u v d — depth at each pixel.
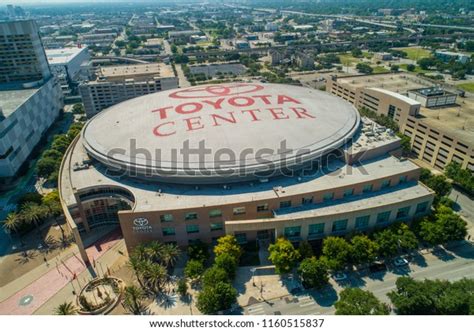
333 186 94.31
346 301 69.81
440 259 89.94
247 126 111.69
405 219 96.69
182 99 136.62
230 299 74.50
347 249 83.56
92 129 120.88
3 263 94.38
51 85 197.25
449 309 67.25
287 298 80.12
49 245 100.12
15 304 82.06
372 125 125.06
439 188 111.44
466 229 92.19
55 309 80.00
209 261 90.00
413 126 143.12
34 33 180.12
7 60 180.75
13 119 141.38
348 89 187.25
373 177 98.12
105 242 99.94
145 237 90.62
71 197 98.62
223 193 93.94
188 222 89.75
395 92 171.38
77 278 88.62
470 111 148.50
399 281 74.75
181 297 81.38
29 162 152.00
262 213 91.88
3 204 121.94
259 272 87.06
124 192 98.50
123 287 84.44
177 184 98.12
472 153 116.69
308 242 92.00
